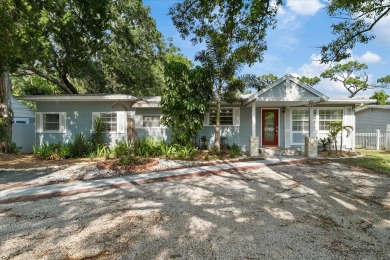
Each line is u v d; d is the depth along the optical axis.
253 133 11.60
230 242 3.48
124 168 8.57
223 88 11.80
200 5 7.66
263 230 3.88
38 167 9.18
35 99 12.75
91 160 10.68
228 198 5.57
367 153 12.95
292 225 4.07
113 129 13.23
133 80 19.81
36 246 3.43
